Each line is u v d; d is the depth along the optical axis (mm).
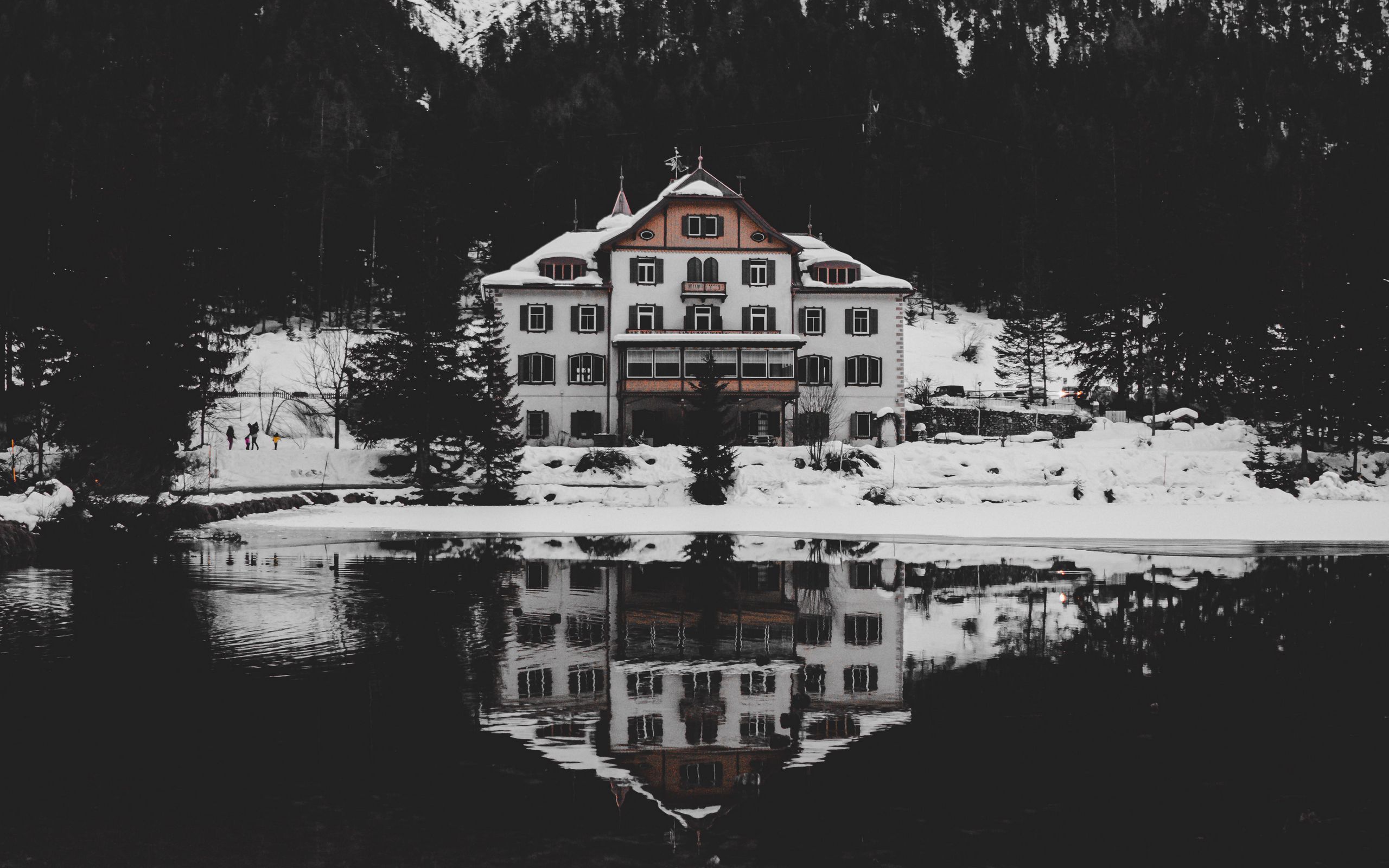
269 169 107750
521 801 10336
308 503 52219
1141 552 32469
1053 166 145500
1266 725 12812
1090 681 15117
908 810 10070
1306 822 9734
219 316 53562
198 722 13016
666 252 70438
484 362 57812
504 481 55188
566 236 77875
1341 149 81812
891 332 71625
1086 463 58625
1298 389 63938
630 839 9375
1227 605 21875
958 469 57719
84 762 11492
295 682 15117
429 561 30250
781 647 17625
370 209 114062
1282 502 53812
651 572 27688
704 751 11867
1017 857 8977
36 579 26234
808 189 133375
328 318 107000
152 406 46062
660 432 69000
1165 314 74250
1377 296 63594
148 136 53281
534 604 22078
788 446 63531
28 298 56438
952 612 21188
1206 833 9484
